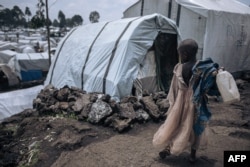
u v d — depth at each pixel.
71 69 9.08
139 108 6.23
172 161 4.09
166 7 11.37
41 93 8.16
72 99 7.15
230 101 3.31
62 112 6.73
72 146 4.87
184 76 3.60
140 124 5.91
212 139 5.04
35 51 29.56
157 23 8.01
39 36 58.91
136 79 7.51
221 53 11.16
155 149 4.57
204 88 3.42
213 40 10.55
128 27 7.97
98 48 8.40
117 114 5.93
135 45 7.57
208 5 11.04
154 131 5.52
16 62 17.53
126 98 6.64
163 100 6.62
